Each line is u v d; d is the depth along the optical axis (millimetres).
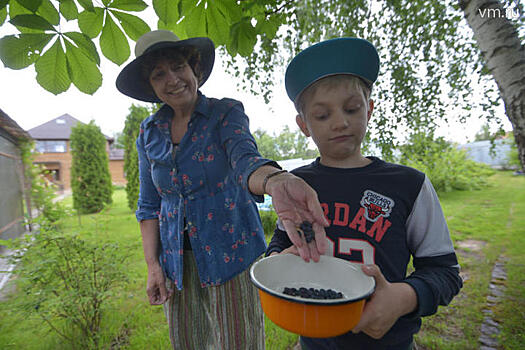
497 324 2598
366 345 1013
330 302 626
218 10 1656
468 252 4473
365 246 1052
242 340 1528
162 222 1612
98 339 2590
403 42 3799
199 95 1557
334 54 944
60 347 2586
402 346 1012
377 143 4242
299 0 3148
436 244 985
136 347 2525
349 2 3654
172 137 1542
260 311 1620
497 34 2211
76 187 11516
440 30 3586
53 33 1199
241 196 1509
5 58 1192
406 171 1089
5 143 7461
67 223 8305
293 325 667
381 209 1058
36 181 8719
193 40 1360
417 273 915
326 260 942
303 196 807
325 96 980
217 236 1454
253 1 1921
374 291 759
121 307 3195
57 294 2521
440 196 10117
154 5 1405
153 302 1654
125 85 1605
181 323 1625
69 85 1396
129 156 11602
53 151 27938
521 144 2273
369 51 982
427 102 3822
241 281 1517
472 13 2318
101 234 3510
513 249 4398
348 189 1114
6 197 7105
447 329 2590
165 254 1619
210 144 1433
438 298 820
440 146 4602
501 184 12750
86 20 1398
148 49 1314
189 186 1449
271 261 948
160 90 1427
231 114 1436
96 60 1258
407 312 779
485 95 3566
